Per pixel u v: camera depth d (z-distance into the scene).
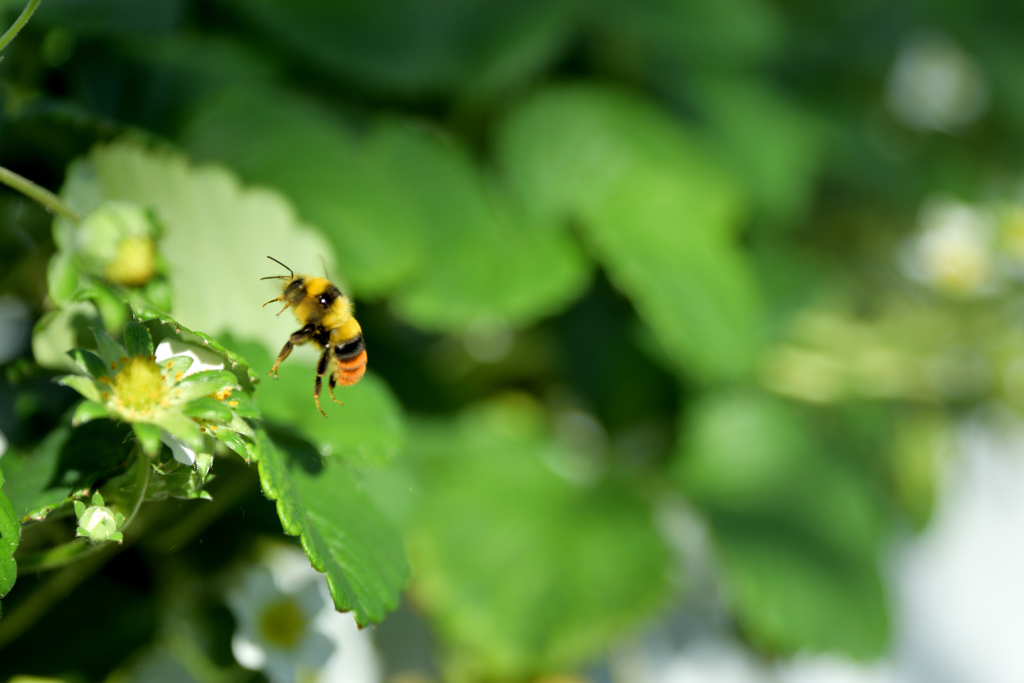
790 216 0.80
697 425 0.72
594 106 0.65
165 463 0.41
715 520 0.66
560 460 0.68
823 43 0.90
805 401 0.80
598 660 0.67
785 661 0.72
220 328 0.46
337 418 0.45
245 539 0.48
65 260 0.43
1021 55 0.96
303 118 0.52
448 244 0.55
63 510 0.42
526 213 0.61
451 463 0.62
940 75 1.01
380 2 0.59
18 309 0.48
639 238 0.60
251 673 0.48
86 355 0.40
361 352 0.45
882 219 0.93
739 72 0.80
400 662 0.63
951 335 0.85
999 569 1.00
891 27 0.93
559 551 0.59
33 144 0.47
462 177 0.58
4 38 0.41
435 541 0.57
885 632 0.66
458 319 0.54
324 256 0.47
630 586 0.58
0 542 0.40
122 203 0.44
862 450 0.82
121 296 0.42
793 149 0.77
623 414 0.70
